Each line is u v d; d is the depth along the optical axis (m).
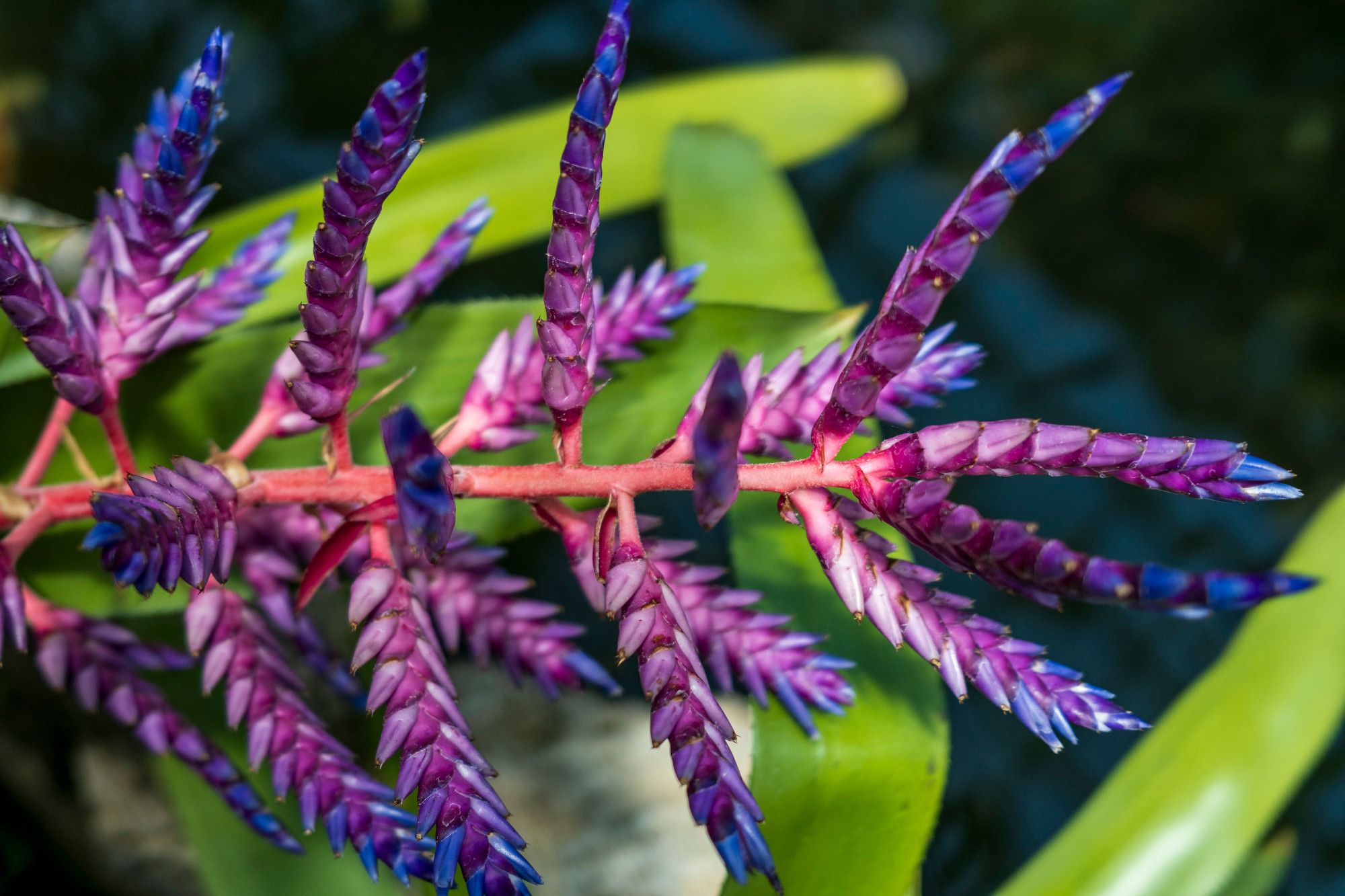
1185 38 2.04
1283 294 1.83
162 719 0.98
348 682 1.02
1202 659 1.57
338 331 0.87
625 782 1.32
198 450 1.10
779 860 1.00
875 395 0.84
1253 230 1.88
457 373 1.10
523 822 1.28
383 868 1.08
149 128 0.98
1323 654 1.20
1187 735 1.18
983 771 1.47
